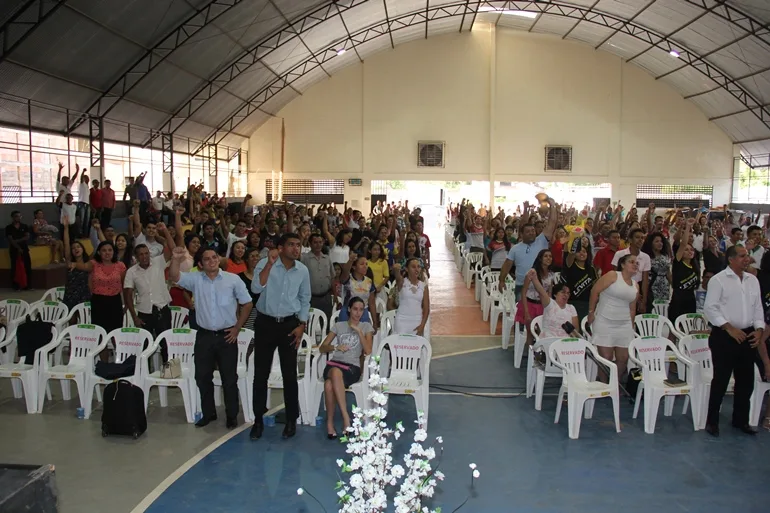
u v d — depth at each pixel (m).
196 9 15.17
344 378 5.23
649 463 4.77
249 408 5.66
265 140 28.67
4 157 13.91
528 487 4.36
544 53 28.17
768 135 24.81
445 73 28.22
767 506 4.11
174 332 5.90
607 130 28.38
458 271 17.05
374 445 3.05
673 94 28.09
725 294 5.12
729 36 20.55
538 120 28.34
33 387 5.84
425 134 28.47
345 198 28.62
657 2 20.47
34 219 14.00
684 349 5.98
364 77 28.27
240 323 5.40
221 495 4.24
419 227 12.47
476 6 24.86
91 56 14.34
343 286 6.85
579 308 7.16
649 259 6.98
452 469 4.65
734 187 28.33
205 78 19.58
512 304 8.67
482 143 28.44
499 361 7.84
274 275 5.16
